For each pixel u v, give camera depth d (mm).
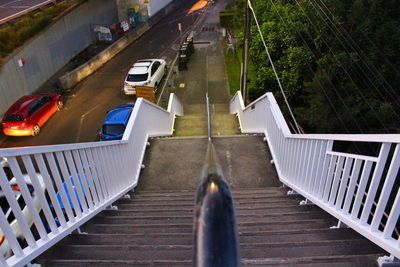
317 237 3115
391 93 9562
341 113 9867
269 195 5094
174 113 13414
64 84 17359
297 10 12344
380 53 9430
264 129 7785
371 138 2600
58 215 3062
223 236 771
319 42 11195
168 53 22750
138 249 2957
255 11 15633
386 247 2432
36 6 19469
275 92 13039
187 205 4727
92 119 14633
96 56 20281
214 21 29125
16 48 15750
